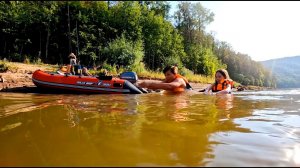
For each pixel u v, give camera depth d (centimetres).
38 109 312
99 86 870
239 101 397
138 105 327
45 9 2997
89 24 3175
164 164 107
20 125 204
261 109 304
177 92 538
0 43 2844
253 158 118
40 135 162
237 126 197
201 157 117
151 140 145
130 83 871
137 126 185
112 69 2012
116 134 159
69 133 164
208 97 452
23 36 2923
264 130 185
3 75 1108
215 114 254
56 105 354
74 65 1165
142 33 3369
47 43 2908
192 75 1688
